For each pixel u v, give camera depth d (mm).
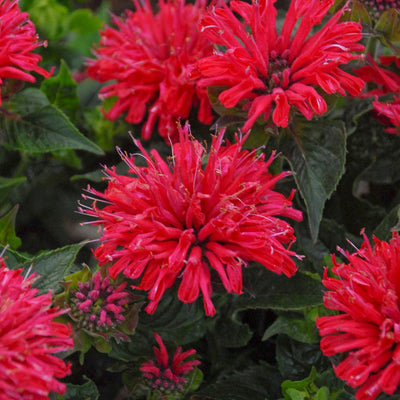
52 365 371
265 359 468
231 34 412
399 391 384
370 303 381
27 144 450
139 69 458
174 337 449
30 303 376
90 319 401
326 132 424
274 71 414
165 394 431
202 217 394
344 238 455
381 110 436
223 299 443
